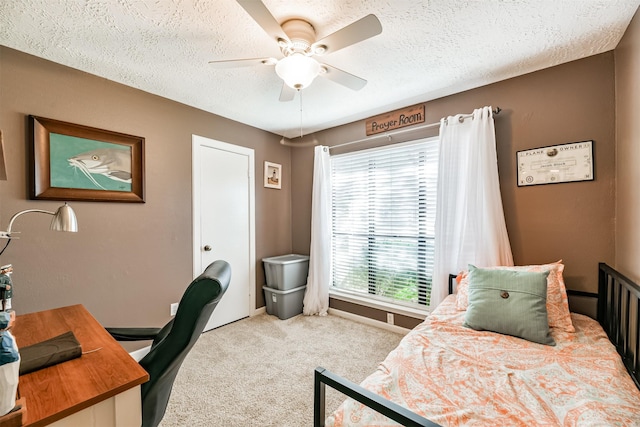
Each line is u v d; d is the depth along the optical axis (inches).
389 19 58.4
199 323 39.4
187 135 103.0
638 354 46.3
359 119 120.2
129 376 33.9
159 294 94.3
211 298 38.7
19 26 58.8
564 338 56.1
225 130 116.5
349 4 54.3
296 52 61.1
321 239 125.1
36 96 70.4
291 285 124.4
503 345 54.1
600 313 68.0
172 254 98.0
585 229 72.0
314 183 127.2
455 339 56.7
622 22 58.9
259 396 68.3
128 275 87.0
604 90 69.7
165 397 43.9
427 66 77.3
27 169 68.9
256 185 129.6
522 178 81.0
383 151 114.1
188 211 103.0
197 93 93.4
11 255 66.7
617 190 67.0
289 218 145.9
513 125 82.8
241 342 98.0
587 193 71.7
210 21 58.2
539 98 78.6
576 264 73.2
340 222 129.3
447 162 90.0
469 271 70.6
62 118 74.3
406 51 70.1
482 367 46.2
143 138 90.0
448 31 62.3
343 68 78.4
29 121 69.0
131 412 33.3
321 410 35.4
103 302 81.5
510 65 76.7
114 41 64.8
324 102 101.6
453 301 79.9
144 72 79.1
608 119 69.1
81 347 39.9
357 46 68.0
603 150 69.7
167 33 62.1
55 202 73.1
